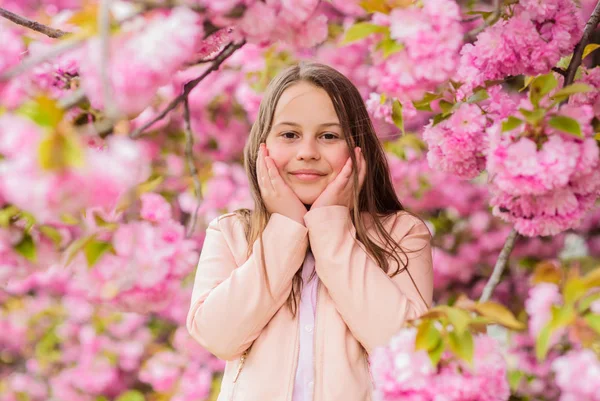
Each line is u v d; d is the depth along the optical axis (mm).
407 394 1429
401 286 1860
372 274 1771
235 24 1537
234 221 2055
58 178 1186
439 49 1558
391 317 1707
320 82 1917
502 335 3232
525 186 1616
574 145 1605
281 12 1536
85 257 1790
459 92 1960
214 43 1679
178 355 3729
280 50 3516
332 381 1739
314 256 1832
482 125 1871
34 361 4133
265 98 2020
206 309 1787
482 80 1926
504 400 1464
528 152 1599
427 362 1420
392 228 2023
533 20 1891
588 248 3867
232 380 1825
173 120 3801
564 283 1552
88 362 3967
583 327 1437
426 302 1904
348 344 1784
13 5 3883
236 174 3832
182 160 3854
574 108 1637
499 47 1844
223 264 1943
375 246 1916
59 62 1680
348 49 3508
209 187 3725
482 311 1446
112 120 1420
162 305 1987
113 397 4070
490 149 1652
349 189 1933
